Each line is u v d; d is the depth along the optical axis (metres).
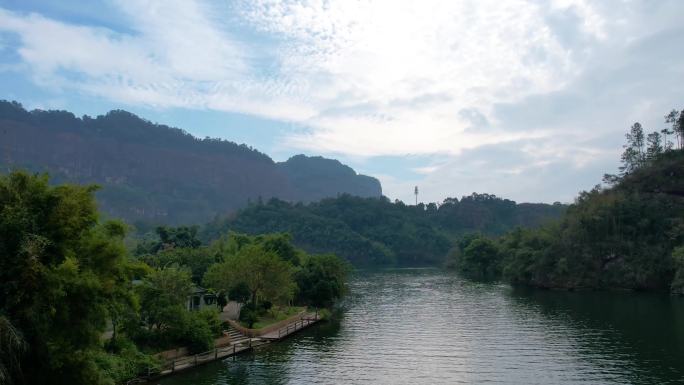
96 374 29.55
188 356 52.81
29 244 25.98
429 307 100.25
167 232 114.12
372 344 64.06
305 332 72.81
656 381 46.53
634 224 143.50
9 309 25.64
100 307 29.25
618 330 71.88
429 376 49.03
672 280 125.25
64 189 30.00
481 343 64.31
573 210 163.62
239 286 72.44
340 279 95.88
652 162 167.50
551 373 49.69
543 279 142.12
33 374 27.05
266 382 46.59
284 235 121.38
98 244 30.30
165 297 51.97
